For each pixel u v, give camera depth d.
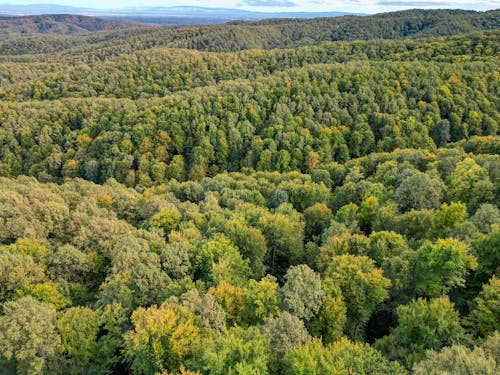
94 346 34.94
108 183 97.06
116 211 70.88
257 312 34.84
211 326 33.03
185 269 45.12
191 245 48.81
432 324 31.64
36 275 44.00
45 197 64.44
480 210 47.19
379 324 41.44
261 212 61.09
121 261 43.47
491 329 31.00
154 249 48.78
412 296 39.38
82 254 48.28
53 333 33.53
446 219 48.56
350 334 38.03
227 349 27.00
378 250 45.59
